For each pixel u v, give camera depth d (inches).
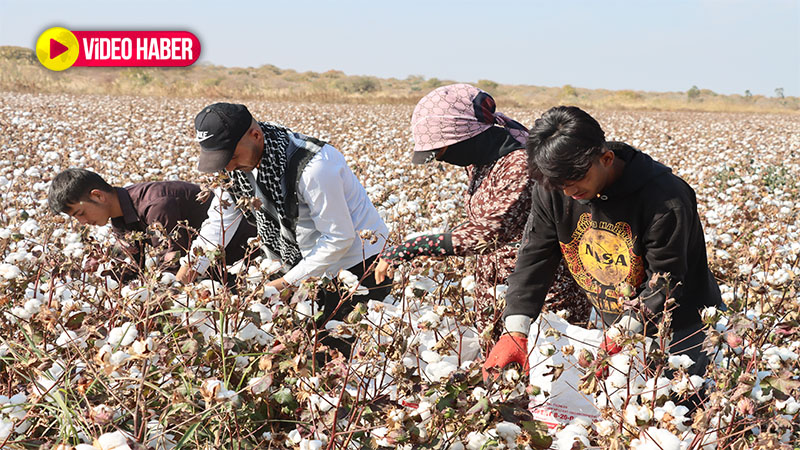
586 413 83.3
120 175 246.2
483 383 73.4
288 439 70.5
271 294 82.5
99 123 504.1
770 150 478.0
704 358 85.6
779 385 66.8
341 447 70.4
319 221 99.4
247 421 73.0
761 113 1676.9
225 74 2600.9
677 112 1549.0
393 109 1043.3
